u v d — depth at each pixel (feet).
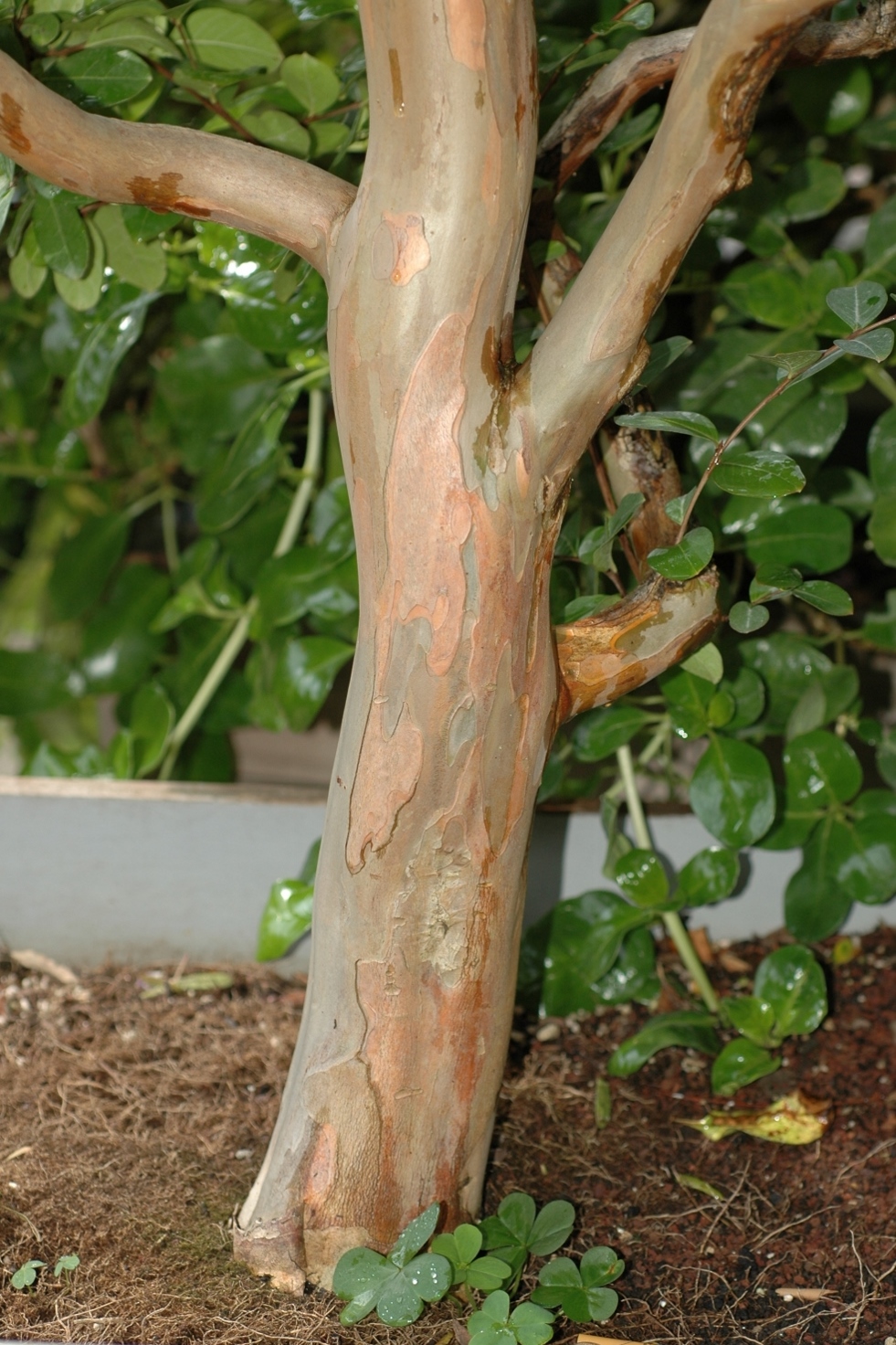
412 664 3.17
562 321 3.13
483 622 3.15
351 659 4.12
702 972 3.93
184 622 4.53
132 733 4.39
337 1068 3.30
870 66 4.29
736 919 4.10
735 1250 3.47
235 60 3.60
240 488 4.31
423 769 3.19
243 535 4.46
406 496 3.13
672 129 3.03
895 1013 3.89
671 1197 3.57
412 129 3.05
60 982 4.05
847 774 3.92
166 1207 3.52
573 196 3.92
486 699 3.18
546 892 4.06
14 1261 3.42
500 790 3.22
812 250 4.58
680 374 3.93
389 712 3.19
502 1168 3.62
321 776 4.75
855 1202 3.54
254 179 3.17
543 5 3.79
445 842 3.22
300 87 3.59
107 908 4.09
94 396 4.01
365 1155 3.32
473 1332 3.24
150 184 3.16
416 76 3.03
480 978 3.28
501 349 3.14
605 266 3.10
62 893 4.08
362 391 3.13
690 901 3.86
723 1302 3.39
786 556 3.84
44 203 3.39
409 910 3.24
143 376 5.05
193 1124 3.70
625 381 3.14
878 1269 3.43
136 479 5.23
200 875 4.07
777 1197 3.56
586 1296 3.33
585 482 3.92
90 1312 3.34
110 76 3.40
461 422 3.12
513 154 3.06
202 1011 3.97
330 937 3.29
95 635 4.61
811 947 4.06
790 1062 3.80
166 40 3.44
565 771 4.16
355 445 3.16
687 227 3.07
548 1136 3.68
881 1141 3.64
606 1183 3.59
